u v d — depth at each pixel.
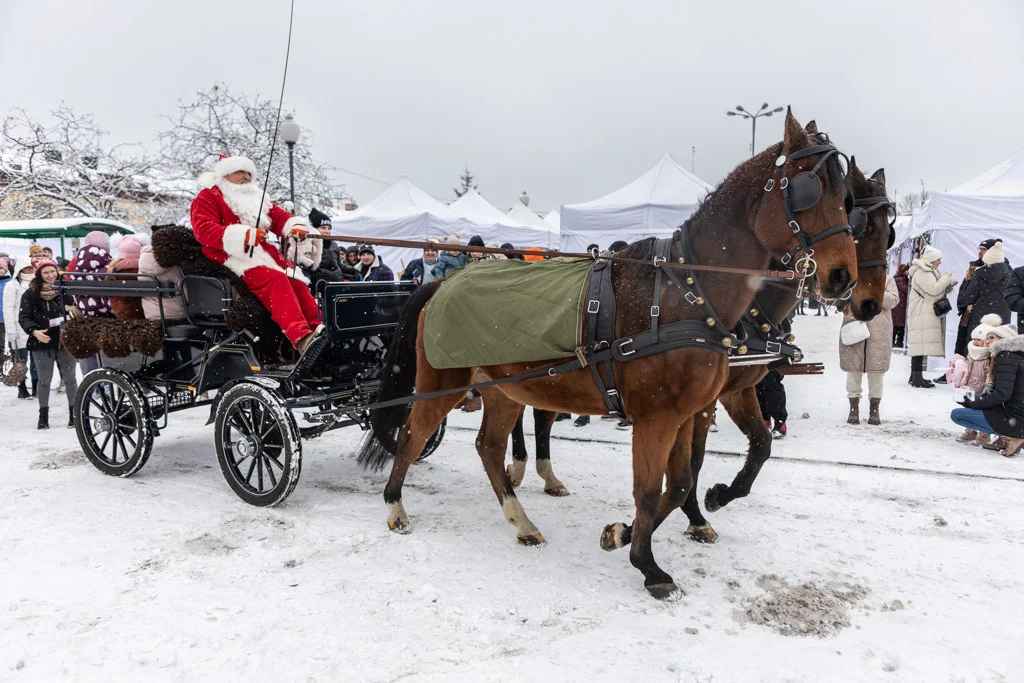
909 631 2.94
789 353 3.59
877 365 6.88
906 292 12.54
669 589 3.27
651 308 3.20
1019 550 3.76
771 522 4.20
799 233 2.99
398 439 4.21
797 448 6.04
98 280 5.19
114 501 4.58
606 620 3.07
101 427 5.26
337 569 3.57
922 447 6.06
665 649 2.82
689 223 3.36
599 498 4.74
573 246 13.00
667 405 3.17
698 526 3.93
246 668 2.67
